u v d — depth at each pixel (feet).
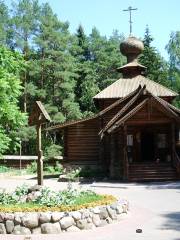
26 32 190.80
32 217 40.60
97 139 120.47
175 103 213.46
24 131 161.38
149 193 72.28
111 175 99.50
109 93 123.95
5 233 40.40
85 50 252.62
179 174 93.56
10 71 62.69
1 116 57.52
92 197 50.01
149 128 108.58
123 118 92.22
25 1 192.95
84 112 193.77
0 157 63.00
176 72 222.69
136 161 107.45
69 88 184.34
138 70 134.21
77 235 39.37
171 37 222.89
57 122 176.55
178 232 40.11
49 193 48.62
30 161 144.36
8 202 46.80
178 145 105.70
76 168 113.80
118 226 43.24
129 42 137.28
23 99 181.37
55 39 183.21
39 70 177.78
